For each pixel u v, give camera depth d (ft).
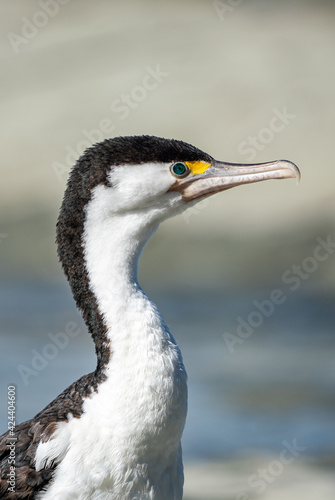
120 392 18.61
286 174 20.58
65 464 18.62
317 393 42.19
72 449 18.63
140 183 19.45
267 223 63.41
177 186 20.06
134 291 19.21
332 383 43.39
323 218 62.28
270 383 43.83
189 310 56.08
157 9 85.56
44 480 18.78
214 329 52.26
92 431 18.63
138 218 19.61
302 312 55.52
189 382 44.11
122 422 18.51
